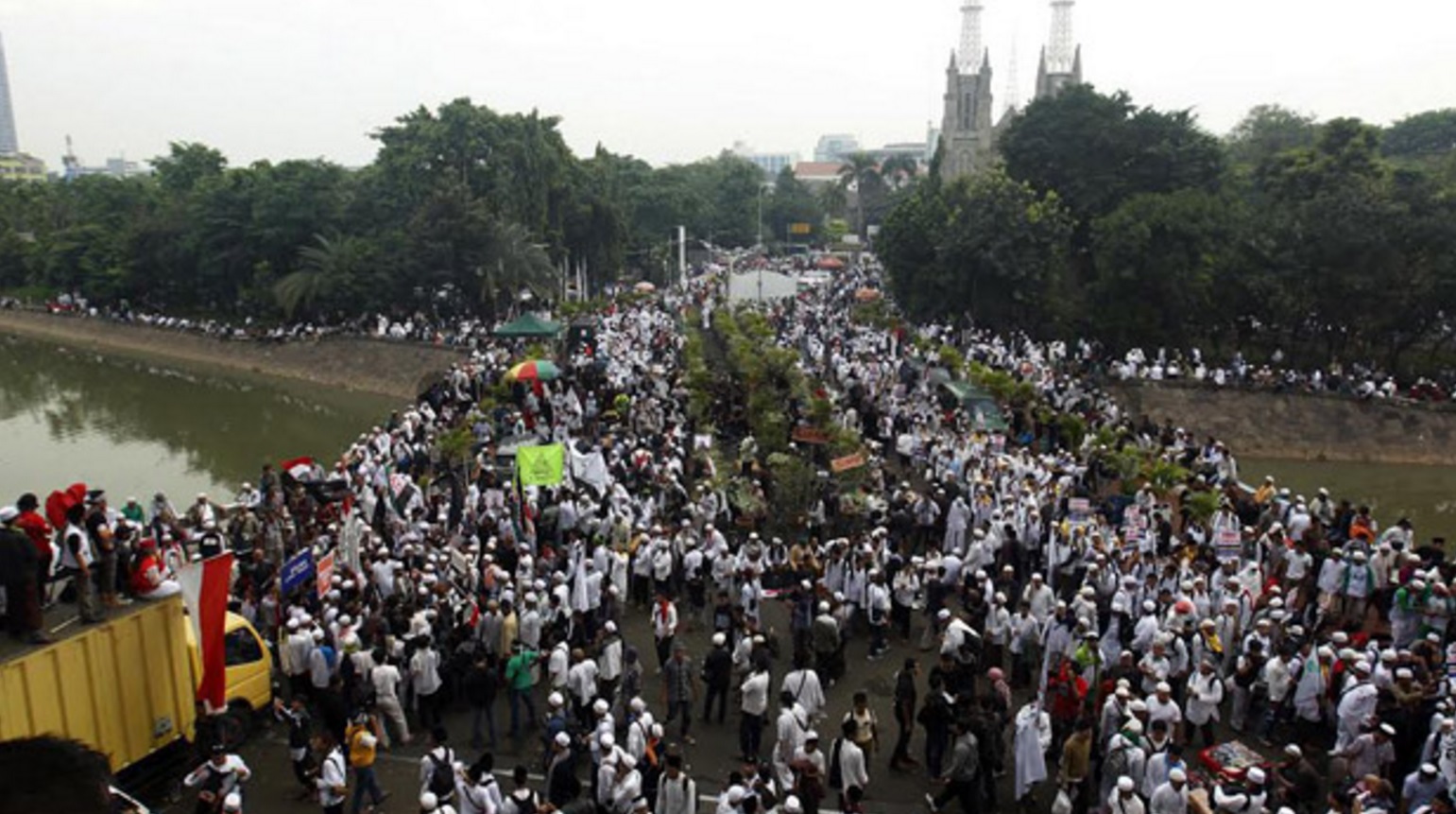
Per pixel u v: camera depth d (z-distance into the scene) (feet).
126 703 49.32
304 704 56.49
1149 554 70.49
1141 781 46.85
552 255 281.95
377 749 58.08
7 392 217.97
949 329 209.05
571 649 62.18
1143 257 180.65
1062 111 224.74
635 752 49.01
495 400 131.13
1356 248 167.94
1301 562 72.38
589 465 90.43
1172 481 93.61
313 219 247.70
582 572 68.49
